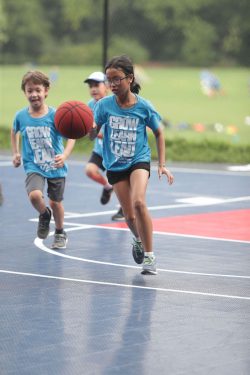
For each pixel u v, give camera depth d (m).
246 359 11.00
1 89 85.75
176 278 15.70
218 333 12.19
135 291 14.67
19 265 16.72
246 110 66.62
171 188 28.75
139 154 15.79
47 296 14.27
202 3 104.94
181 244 19.08
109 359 10.95
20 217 22.56
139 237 16.25
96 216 22.89
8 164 35.38
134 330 12.29
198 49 106.81
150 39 106.88
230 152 37.91
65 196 26.70
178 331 12.27
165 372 10.46
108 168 15.98
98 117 15.95
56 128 16.72
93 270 16.31
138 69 98.38
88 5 106.38
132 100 15.73
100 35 108.81
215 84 80.88
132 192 15.57
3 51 109.75
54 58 109.56
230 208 24.59
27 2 109.12
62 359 10.92
